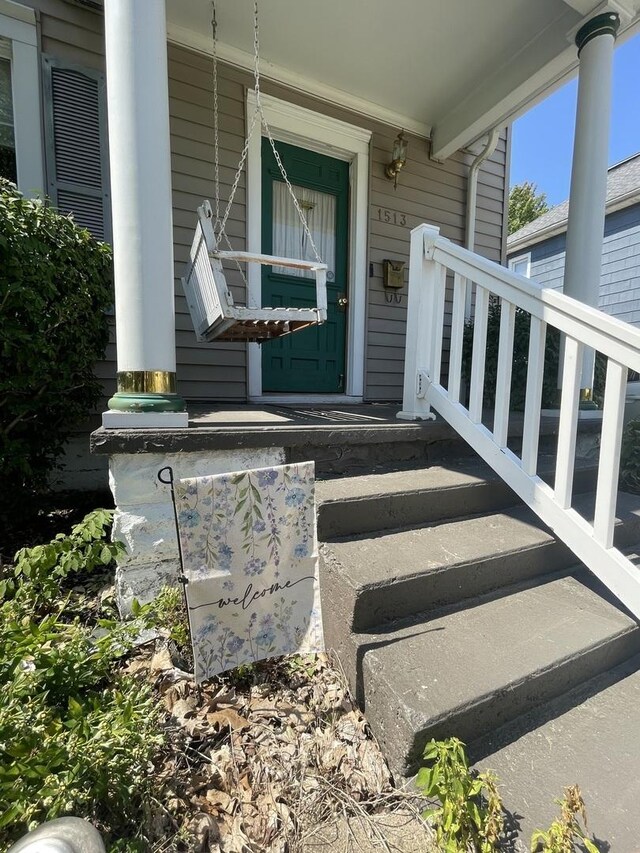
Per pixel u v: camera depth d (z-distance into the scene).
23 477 2.28
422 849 1.02
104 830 0.99
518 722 1.31
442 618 1.55
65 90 2.99
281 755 1.23
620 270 8.09
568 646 1.44
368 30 3.24
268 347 3.97
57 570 1.38
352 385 4.29
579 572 1.95
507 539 1.85
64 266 2.14
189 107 3.35
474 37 3.31
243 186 3.61
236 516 1.31
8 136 2.92
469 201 4.65
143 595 1.75
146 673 1.46
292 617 1.43
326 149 4.02
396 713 1.18
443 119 4.27
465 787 1.00
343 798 1.13
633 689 1.46
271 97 3.63
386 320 4.41
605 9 2.76
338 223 4.19
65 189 3.04
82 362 2.36
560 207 10.78
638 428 3.11
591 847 0.93
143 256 1.74
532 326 1.80
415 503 1.92
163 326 1.80
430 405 2.52
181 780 1.13
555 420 2.99
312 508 1.43
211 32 3.27
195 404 3.37
